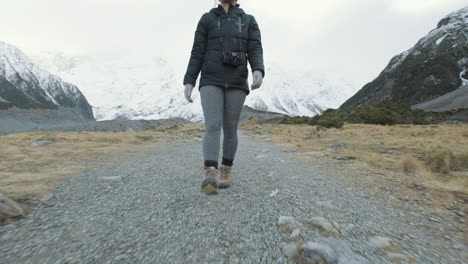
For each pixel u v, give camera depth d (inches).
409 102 7214.6
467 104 4220.0
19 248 77.0
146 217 101.9
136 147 408.2
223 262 71.4
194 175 182.1
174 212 107.0
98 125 5989.2
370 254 77.5
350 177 189.2
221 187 144.0
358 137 621.0
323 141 539.5
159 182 159.2
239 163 245.4
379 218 107.8
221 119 132.4
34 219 99.2
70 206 114.3
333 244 81.0
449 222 106.3
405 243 86.0
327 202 121.5
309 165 242.1
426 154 280.2
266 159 278.8
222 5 138.5
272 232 89.8
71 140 466.0
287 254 75.0
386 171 214.2
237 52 132.6
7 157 262.2
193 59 135.3
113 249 77.3
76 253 74.7
